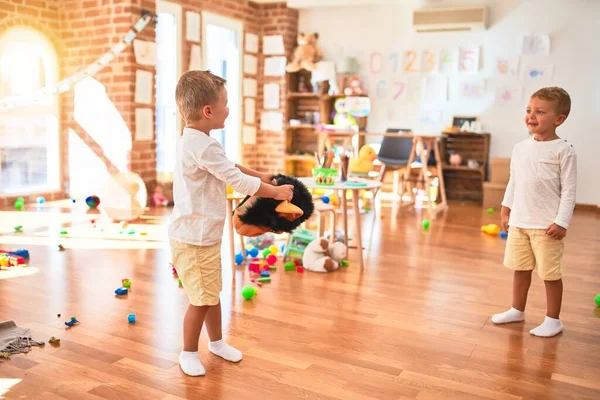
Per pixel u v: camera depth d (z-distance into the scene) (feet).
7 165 19.15
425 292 10.80
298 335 8.48
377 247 14.46
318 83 24.79
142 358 7.50
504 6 22.41
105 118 19.72
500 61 22.68
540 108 8.32
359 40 24.84
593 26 21.24
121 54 19.07
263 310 9.52
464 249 14.47
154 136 20.33
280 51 25.17
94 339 8.07
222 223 7.06
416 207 21.16
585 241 15.84
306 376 7.12
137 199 16.81
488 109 23.06
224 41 23.79
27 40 19.29
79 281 10.80
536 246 8.64
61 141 20.81
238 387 6.79
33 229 15.25
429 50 23.71
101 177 20.10
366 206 20.58
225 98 6.96
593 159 21.72
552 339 8.58
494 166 22.02
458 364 7.60
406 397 6.64
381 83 24.61
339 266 12.49
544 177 8.44
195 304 7.03
